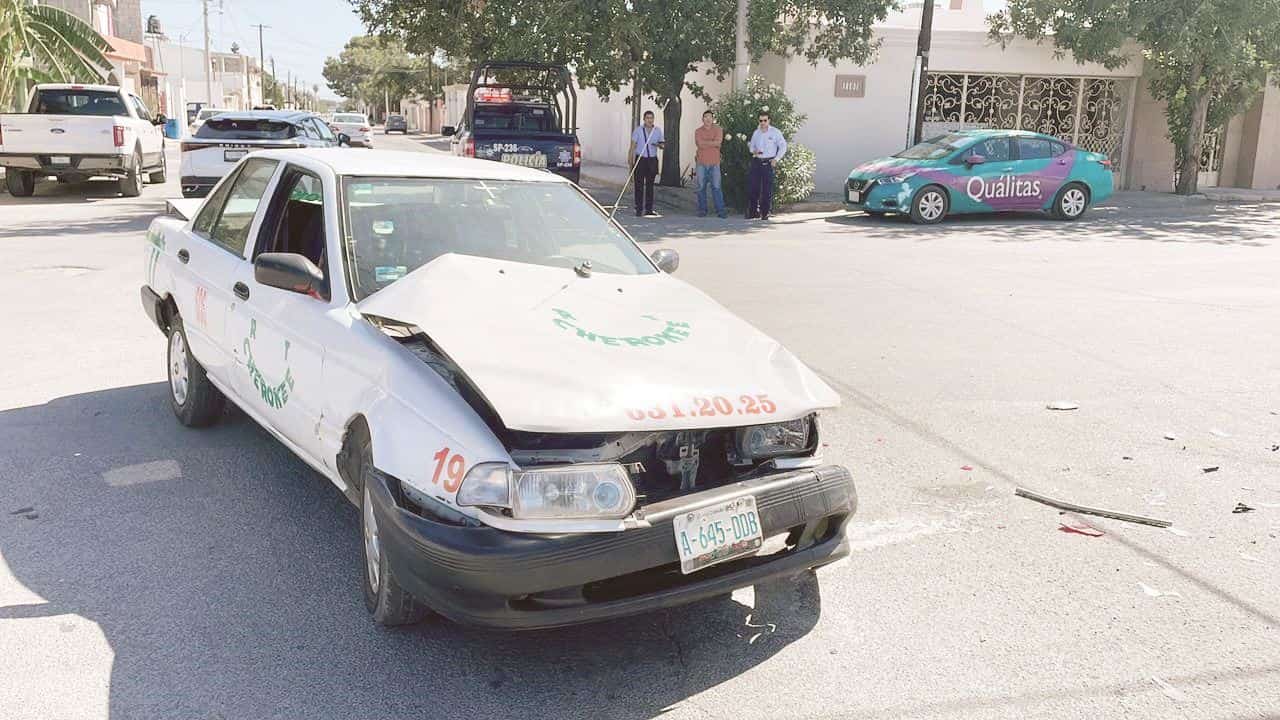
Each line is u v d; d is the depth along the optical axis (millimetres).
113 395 6430
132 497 4812
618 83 20203
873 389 6863
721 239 14648
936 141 18328
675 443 3420
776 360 3766
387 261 4191
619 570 3084
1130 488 5125
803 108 21781
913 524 4664
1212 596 3979
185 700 3170
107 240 12891
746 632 3688
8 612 3691
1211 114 22875
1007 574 4164
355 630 3629
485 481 3059
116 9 47000
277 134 15836
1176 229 16547
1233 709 3197
